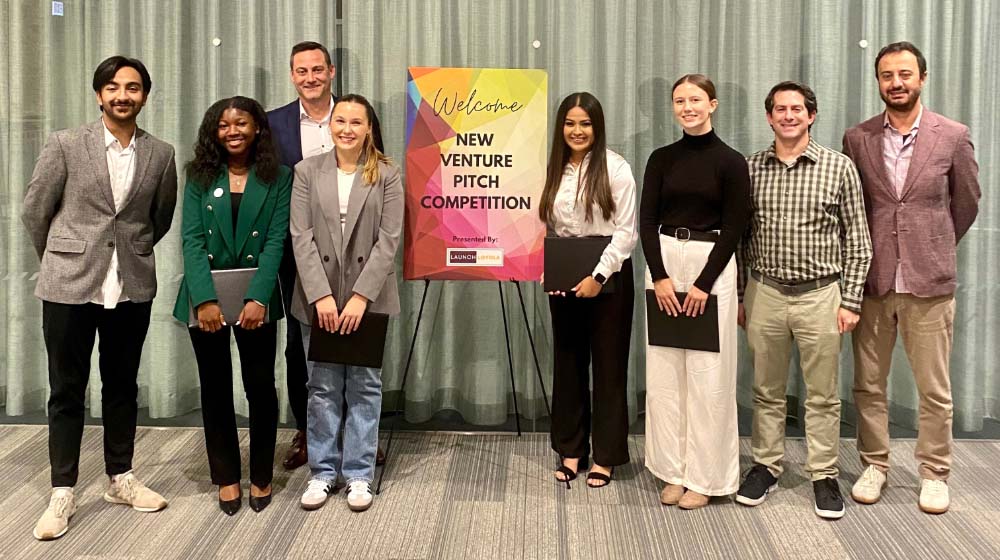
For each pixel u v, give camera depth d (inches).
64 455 94.8
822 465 101.7
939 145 96.8
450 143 111.6
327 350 97.1
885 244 99.6
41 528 91.4
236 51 128.6
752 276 103.8
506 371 132.0
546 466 115.3
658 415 103.3
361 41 127.1
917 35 123.4
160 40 127.8
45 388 135.0
